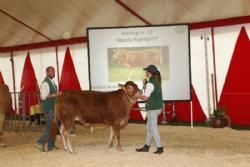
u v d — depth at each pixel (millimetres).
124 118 8516
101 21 12773
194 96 12680
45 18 13273
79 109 8422
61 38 15133
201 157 7676
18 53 17016
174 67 11469
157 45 11484
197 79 12586
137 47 11539
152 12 11656
